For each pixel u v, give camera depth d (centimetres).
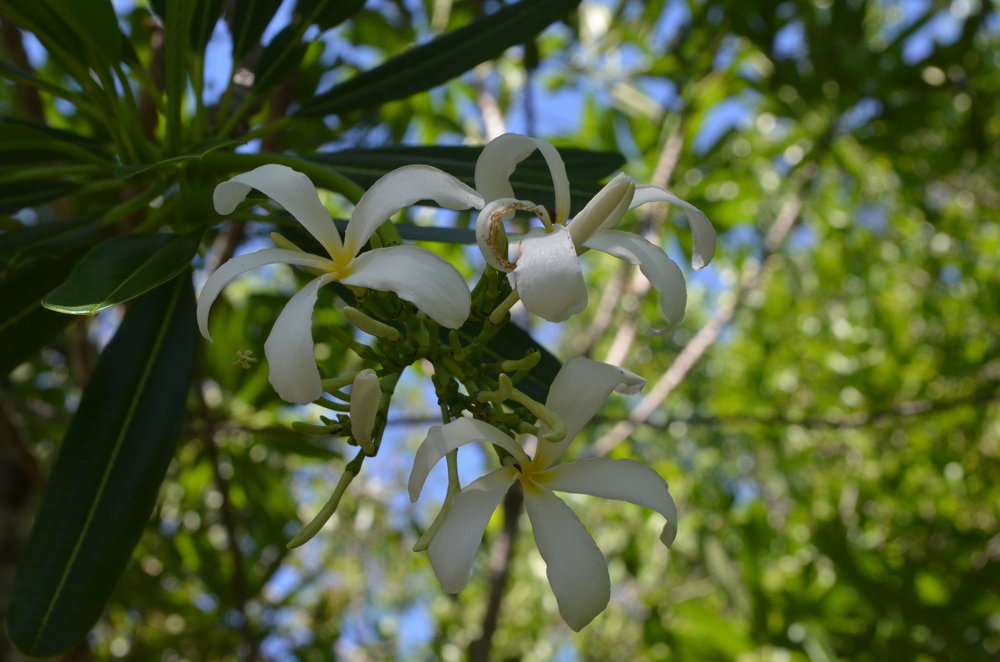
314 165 140
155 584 395
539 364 155
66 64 157
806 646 400
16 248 161
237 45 181
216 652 412
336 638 472
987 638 390
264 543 382
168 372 156
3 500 251
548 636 734
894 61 449
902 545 484
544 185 150
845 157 515
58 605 137
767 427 581
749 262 575
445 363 114
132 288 126
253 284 451
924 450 562
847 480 559
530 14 186
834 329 628
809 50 443
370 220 101
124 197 265
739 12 421
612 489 102
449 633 535
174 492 414
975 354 550
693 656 418
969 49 452
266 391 338
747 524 425
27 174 163
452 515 98
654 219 378
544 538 100
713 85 428
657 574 597
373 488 639
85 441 149
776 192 541
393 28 408
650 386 694
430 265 94
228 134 181
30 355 163
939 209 604
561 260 90
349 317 107
